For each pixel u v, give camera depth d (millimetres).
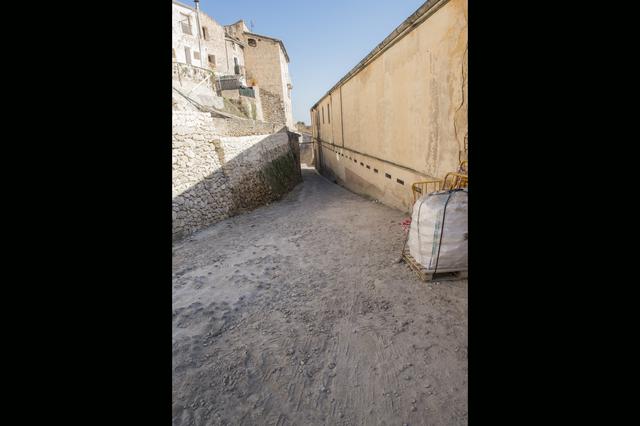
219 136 9625
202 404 2383
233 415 2271
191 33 23391
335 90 15180
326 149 19891
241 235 7539
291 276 4719
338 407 2270
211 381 2625
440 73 5668
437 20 5641
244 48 28516
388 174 8766
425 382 2393
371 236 6234
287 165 15555
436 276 3980
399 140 7793
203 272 5262
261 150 12438
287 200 12328
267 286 4445
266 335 3246
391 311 3410
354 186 13047
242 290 4387
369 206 9227
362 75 10711
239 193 10125
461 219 3754
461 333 2904
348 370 2615
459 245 3762
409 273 4238
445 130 5609
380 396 2320
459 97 5156
